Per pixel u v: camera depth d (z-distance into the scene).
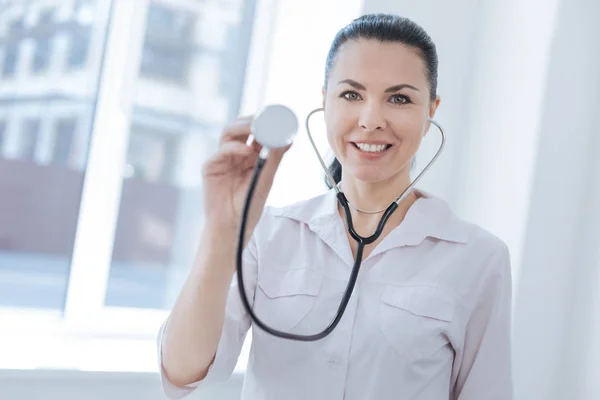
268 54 2.22
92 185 2.06
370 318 1.12
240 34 2.20
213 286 0.98
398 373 1.11
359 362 1.11
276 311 1.14
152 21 2.09
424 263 1.17
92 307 2.07
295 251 1.19
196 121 2.18
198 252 1.00
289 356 1.12
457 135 2.02
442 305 1.13
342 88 1.08
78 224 2.07
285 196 2.08
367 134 1.06
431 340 1.12
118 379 1.64
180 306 1.00
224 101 2.21
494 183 1.88
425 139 1.98
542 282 1.80
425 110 1.11
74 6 2.03
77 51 2.04
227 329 1.11
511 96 1.86
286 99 2.14
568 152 1.80
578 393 1.75
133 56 2.08
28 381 1.56
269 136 0.81
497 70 1.92
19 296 2.04
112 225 2.09
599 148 1.80
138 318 2.12
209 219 0.97
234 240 0.97
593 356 1.72
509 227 1.81
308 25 2.11
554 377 1.83
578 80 1.80
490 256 1.20
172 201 2.19
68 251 2.10
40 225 2.07
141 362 1.76
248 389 1.16
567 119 1.79
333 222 1.19
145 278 2.17
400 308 1.12
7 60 2.00
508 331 1.21
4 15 1.97
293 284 1.15
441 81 1.99
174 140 2.16
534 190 1.77
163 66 2.12
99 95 2.06
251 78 2.22
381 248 1.17
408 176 1.20
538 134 1.76
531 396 1.81
